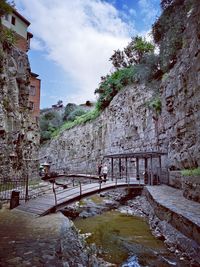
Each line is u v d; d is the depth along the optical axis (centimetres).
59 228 732
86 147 3800
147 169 2045
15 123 1888
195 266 656
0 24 1798
